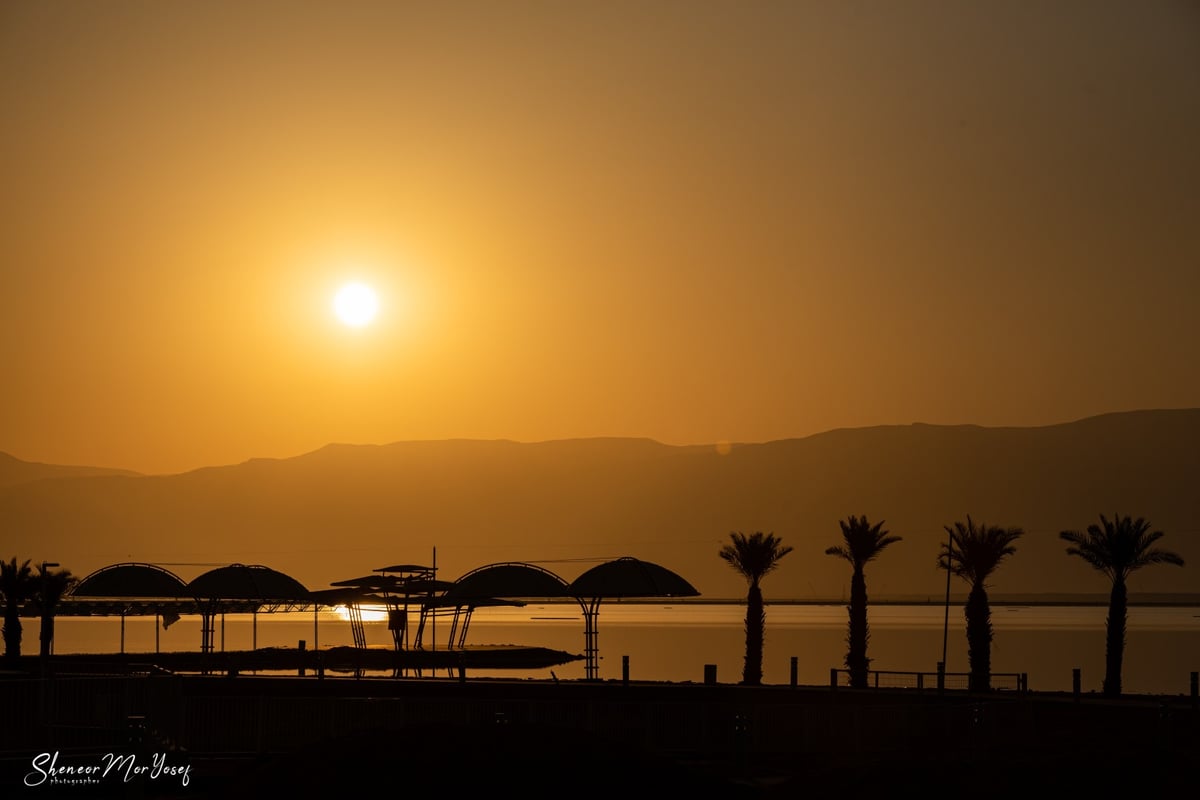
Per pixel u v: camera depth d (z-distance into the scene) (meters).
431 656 98.00
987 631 66.12
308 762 24.64
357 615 92.94
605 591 74.50
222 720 37.44
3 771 31.66
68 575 87.06
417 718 37.97
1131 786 27.34
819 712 37.97
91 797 30.61
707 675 62.28
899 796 26.39
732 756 33.66
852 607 70.31
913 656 125.12
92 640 131.75
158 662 80.75
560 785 23.67
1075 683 55.72
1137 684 84.88
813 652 131.62
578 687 58.22
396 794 23.34
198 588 78.56
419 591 85.25
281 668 85.50
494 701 38.06
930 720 38.38
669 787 24.44
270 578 81.50
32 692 35.28
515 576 77.56
